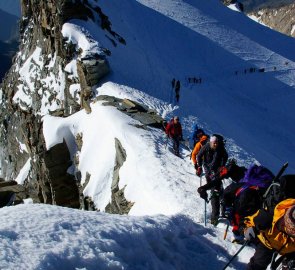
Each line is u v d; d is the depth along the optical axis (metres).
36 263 3.73
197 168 10.56
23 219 4.88
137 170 17.66
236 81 79.00
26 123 46.12
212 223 9.28
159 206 13.81
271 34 127.06
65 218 5.13
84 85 34.56
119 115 25.09
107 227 5.03
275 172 29.20
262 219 4.14
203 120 35.09
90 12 43.50
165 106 34.38
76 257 4.04
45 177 29.81
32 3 52.56
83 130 27.72
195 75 73.31
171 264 5.25
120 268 4.26
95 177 22.70
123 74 37.91
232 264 5.86
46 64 45.41
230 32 106.94
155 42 77.75
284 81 85.62
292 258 4.18
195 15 109.62
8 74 63.06
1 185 38.38
